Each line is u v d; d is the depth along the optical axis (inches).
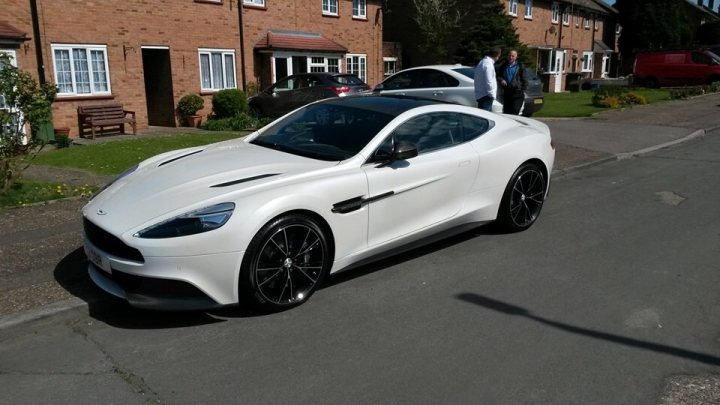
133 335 145.3
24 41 513.3
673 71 1056.2
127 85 609.6
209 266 142.6
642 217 254.5
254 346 139.3
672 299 168.2
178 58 657.0
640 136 481.4
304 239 158.4
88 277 175.5
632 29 1733.5
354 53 919.7
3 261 189.9
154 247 139.5
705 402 118.2
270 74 765.3
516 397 119.0
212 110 698.8
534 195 233.5
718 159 392.5
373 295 169.5
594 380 125.8
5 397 118.1
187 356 134.6
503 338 144.3
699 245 216.1
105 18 580.4
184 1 654.5
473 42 1024.2
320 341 141.8
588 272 189.0
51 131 490.0
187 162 180.7
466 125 213.6
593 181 330.3
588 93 1075.9
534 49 1263.5
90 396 118.6
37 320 148.3
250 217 146.3
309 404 116.2
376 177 173.9
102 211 155.1
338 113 202.1
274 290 156.8
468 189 204.5
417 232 189.8
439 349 138.5
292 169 166.9
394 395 119.3
